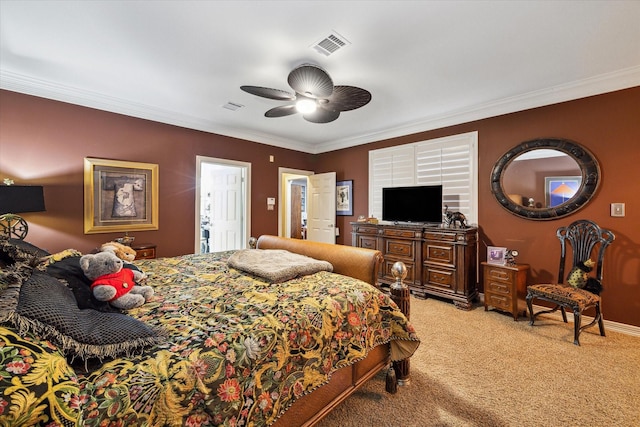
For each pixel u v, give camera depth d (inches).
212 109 142.8
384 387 70.4
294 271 69.8
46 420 22.6
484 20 74.0
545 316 117.1
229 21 74.8
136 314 47.8
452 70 101.0
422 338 96.9
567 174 113.7
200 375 35.1
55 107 116.8
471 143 141.5
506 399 65.7
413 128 163.2
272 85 113.6
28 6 68.4
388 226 153.3
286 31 79.0
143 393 30.7
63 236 119.0
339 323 54.6
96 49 88.3
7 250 54.7
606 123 105.3
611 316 104.8
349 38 82.0
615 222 103.7
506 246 130.6
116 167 132.6
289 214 297.3
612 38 81.4
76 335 31.1
